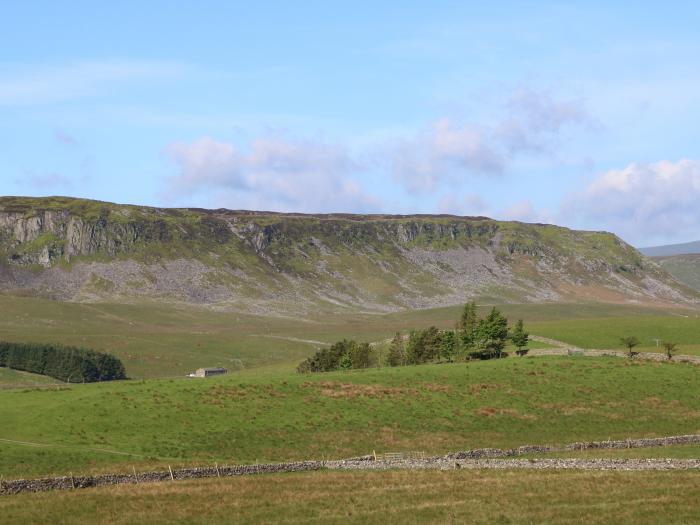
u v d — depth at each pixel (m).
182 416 96.38
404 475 70.94
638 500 61.31
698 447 88.50
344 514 58.34
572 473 71.31
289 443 91.31
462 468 74.81
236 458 84.56
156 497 62.53
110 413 95.19
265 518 57.47
